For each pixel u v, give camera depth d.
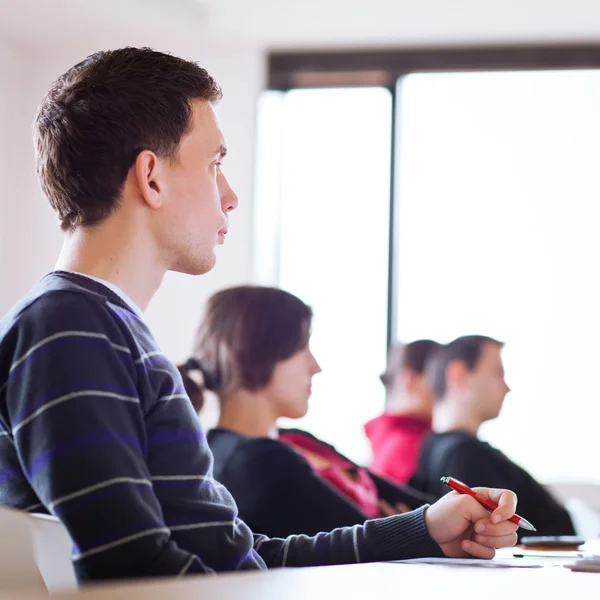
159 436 1.22
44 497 1.10
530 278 5.03
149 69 1.36
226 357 2.16
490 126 5.14
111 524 1.08
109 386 1.15
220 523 1.24
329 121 5.30
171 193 1.35
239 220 5.14
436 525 1.38
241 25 4.99
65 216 1.35
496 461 3.18
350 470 2.68
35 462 1.11
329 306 5.14
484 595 0.83
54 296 1.20
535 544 2.07
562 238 5.02
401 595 0.80
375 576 0.98
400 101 5.25
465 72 5.18
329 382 5.05
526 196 5.07
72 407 1.11
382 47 5.21
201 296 5.13
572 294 4.99
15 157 5.25
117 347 1.19
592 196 5.03
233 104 5.21
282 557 1.44
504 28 4.96
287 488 2.06
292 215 5.25
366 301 5.12
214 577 0.89
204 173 1.38
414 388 3.58
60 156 1.34
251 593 0.74
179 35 5.09
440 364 3.37
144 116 1.33
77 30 5.04
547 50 5.10
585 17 4.81
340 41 5.17
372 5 4.73
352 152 5.26
